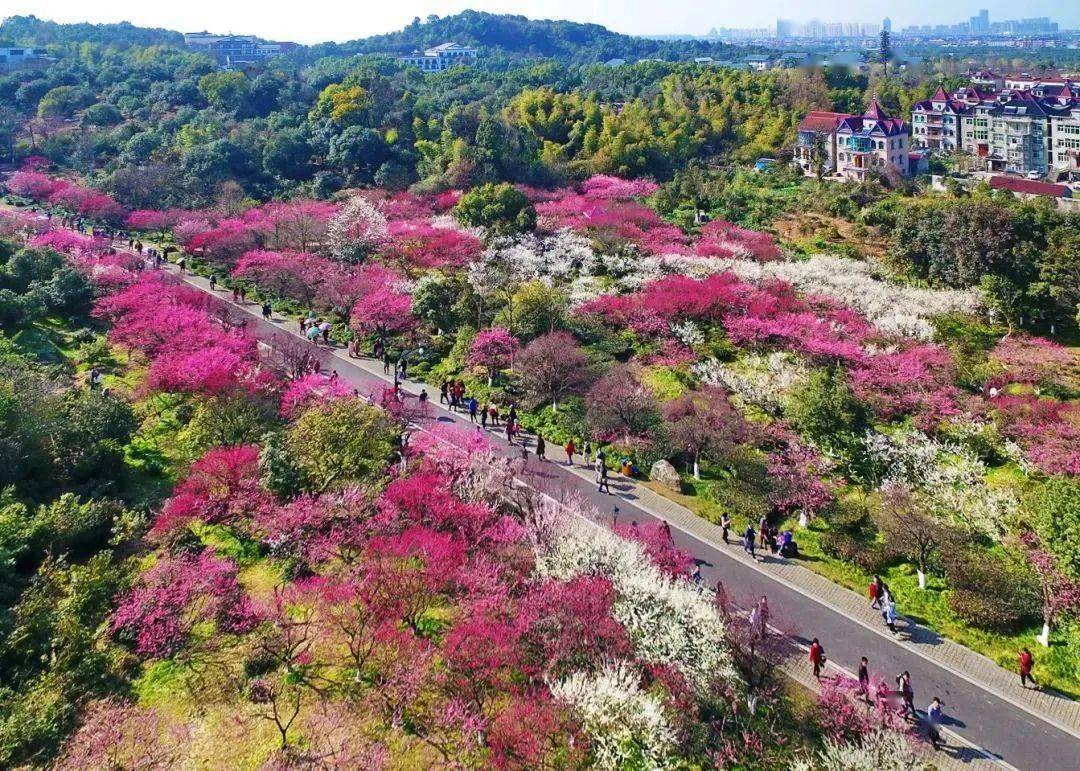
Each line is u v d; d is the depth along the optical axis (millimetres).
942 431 43125
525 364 48438
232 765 24312
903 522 34375
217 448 38906
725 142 129875
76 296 60562
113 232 85750
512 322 54719
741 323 53656
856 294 62000
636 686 25188
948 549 33969
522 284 60875
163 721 25938
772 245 75938
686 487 40906
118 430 42031
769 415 45688
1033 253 65375
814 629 31219
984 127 131500
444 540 30719
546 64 183500
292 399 44312
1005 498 37062
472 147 103375
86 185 96000
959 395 46000
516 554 31844
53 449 39156
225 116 117938
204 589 30359
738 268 65625
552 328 53062
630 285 63875
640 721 24297
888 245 76500
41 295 59531
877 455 40844
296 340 58625
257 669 27969
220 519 35844
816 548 36031
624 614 28344
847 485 39719
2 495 34781
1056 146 122062
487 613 28328
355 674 27672
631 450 43156
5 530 32188
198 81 131500
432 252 70625
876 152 113062
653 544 32906
